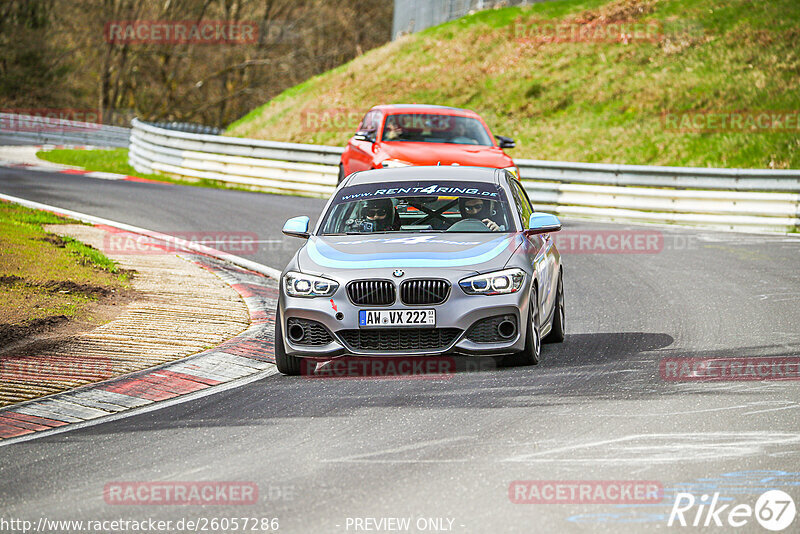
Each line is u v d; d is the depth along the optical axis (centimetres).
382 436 2280
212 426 2422
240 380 2920
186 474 2045
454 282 2825
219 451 2206
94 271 4453
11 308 3653
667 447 2144
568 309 4062
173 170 9431
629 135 10562
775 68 10975
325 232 3212
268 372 3020
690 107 10738
